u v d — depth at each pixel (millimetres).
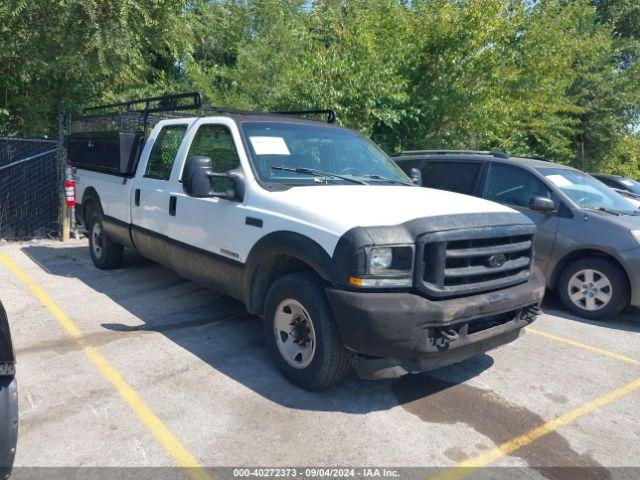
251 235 4391
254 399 3943
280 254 4195
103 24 9242
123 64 10133
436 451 3398
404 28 12203
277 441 3422
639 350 5363
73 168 8602
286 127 5176
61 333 5125
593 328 6008
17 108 10484
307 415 3746
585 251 6402
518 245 4215
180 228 5359
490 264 3949
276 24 13773
